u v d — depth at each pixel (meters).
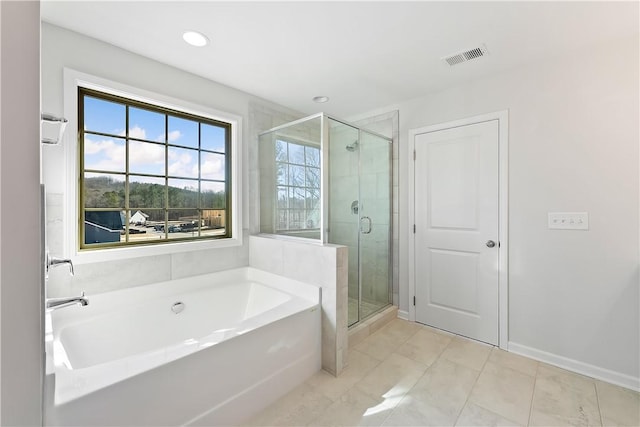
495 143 2.39
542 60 2.15
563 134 2.08
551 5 1.58
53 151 1.78
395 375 2.02
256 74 2.40
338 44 1.97
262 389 1.69
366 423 1.58
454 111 2.62
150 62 2.17
